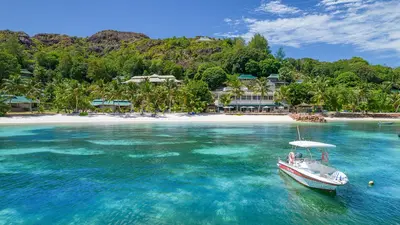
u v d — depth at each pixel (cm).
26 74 14838
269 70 16950
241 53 17650
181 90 10256
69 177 2800
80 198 2230
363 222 1830
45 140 5153
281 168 2995
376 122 9462
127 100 11175
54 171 3022
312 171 2594
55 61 17100
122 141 5059
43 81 14888
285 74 16038
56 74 15200
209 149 4294
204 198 2227
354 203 2144
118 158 3656
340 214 1947
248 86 12156
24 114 9619
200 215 1912
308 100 11831
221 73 14625
